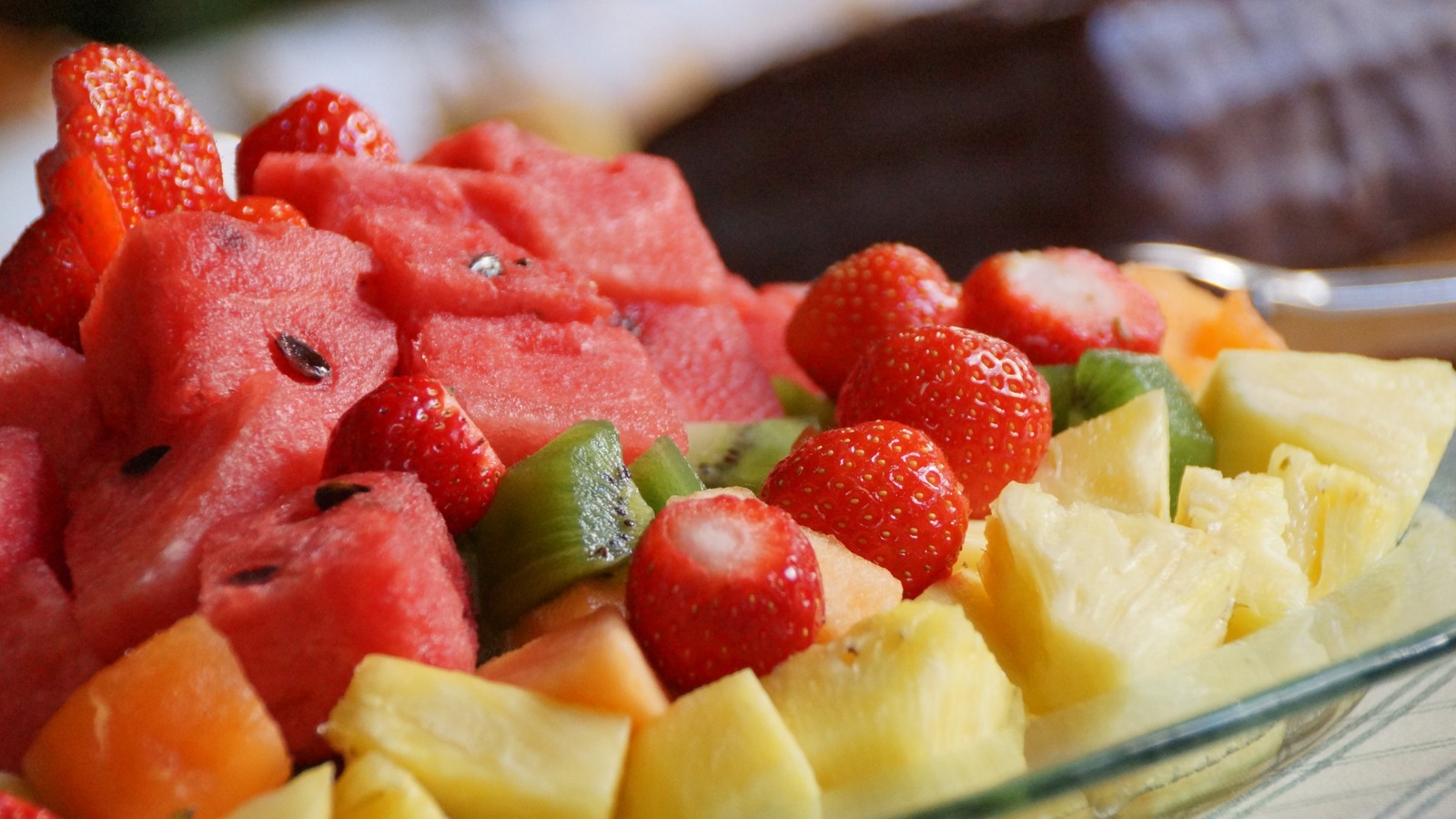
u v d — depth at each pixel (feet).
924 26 3.80
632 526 1.39
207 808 1.22
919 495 1.39
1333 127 4.17
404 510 1.29
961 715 1.28
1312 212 4.13
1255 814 1.38
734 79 4.34
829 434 1.41
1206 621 1.34
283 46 3.76
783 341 1.81
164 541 1.31
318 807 1.19
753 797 1.23
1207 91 3.73
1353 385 1.56
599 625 1.28
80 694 1.24
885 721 1.26
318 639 1.26
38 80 3.31
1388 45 4.34
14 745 1.29
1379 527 1.46
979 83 3.72
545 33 4.09
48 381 1.43
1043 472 1.49
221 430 1.36
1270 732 1.35
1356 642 1.32
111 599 1.30
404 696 1.23
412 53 3.92
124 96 1.52
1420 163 4.51
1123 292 1.69
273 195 1.59
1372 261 4.43
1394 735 1.44
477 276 1.50
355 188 1.58
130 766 1.22
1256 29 3.92
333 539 1.26
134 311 1.41
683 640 1.28
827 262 4.07
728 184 4.23
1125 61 3.55
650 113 4.35
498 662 1.30
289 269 1.44
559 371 1.50
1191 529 1.38
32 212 2.96
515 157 1.70
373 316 1.47
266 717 1.22
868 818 1.22
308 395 1.39
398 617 1.26
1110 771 1.23
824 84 3.96
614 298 1.67
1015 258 1.68
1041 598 1.33
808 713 1.27
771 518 1.31
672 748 1.24
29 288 1.48
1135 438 1.48
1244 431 1.55
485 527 1.39
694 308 1.70
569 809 1.23
